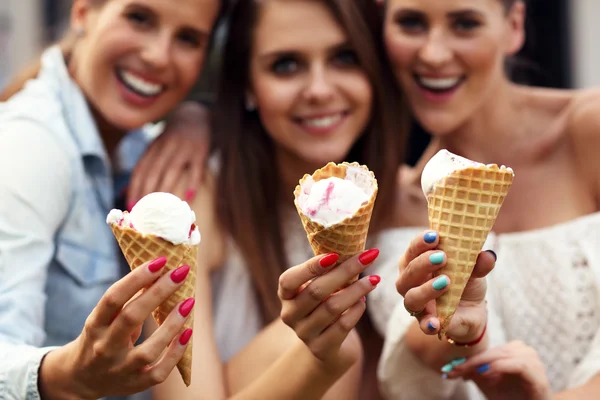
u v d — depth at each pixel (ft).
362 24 13.41
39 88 12.73
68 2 26.66
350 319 8.59
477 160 14.37
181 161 13.43
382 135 14.20
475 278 8.49
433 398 11.63
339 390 11.37
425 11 12.92
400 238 13.76
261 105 13.69
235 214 13.71
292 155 14.11
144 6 12.57
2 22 27.14
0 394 8.69
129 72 12.87
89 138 12.60
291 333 11.58
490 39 12.99
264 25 13.35
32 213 10.96
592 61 25.55
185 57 13.21
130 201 12.91
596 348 12.13
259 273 13.46
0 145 11.27
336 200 7.75
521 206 14.02
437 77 13.17
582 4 25.40
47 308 12.01
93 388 8.34
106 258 12.53
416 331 10.80
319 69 13.33
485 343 10.16
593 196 13.96
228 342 13.56
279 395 9.87
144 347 7.68
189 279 8.17
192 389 11.44
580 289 12.93
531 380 10.03
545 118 14.21
